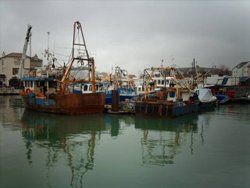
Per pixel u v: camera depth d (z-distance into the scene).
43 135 19.47
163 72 37.44
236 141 18.58
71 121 24.97
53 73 33.53
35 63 73.56
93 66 30.05
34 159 14.06
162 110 26.75
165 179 11.77
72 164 13.46
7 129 21.27
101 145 17.14
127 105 29.94
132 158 14.57
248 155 15.23
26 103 31.91
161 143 17.88
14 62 68.69
